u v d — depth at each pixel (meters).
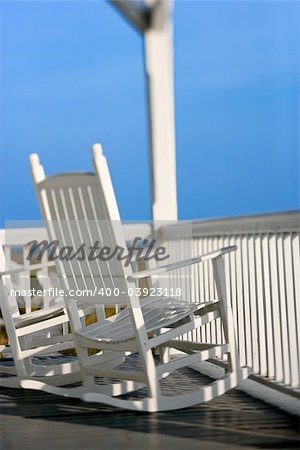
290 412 3.67
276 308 4.14
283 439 3.11
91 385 4.04
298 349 3.72
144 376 3.69
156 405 3.70
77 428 3.40
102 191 3.51
